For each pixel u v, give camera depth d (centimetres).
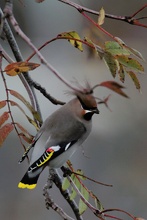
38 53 411
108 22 1816
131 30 1845
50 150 656
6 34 665
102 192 1480
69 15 2081
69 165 668
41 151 654
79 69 1859
